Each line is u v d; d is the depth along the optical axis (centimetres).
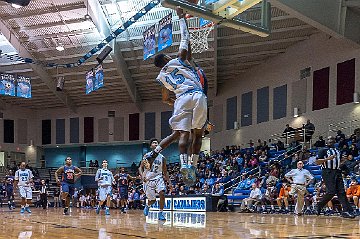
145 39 1834
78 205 2516
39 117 3519
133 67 2597
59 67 2612
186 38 379
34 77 2764
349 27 1653
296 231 577
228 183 1881
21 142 3431
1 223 816
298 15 1485
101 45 2159
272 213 1406
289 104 2303
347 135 1939
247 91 2608
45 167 3478
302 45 2236
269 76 2448
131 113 3278
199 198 1536
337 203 1253
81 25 2225
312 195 1361
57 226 712
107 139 3319
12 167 3100
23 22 2197
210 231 581
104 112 3344
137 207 2128
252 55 2373
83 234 534
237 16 693
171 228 648
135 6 2116
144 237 484
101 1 2080
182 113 358
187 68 373
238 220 914
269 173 1697
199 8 608
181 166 350
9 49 2484
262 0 705
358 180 1250
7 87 2273
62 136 3438
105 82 2819
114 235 516
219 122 2819
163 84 375
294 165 1678
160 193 951
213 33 2044
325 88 2086
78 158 3544
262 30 699
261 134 2475
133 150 3416
